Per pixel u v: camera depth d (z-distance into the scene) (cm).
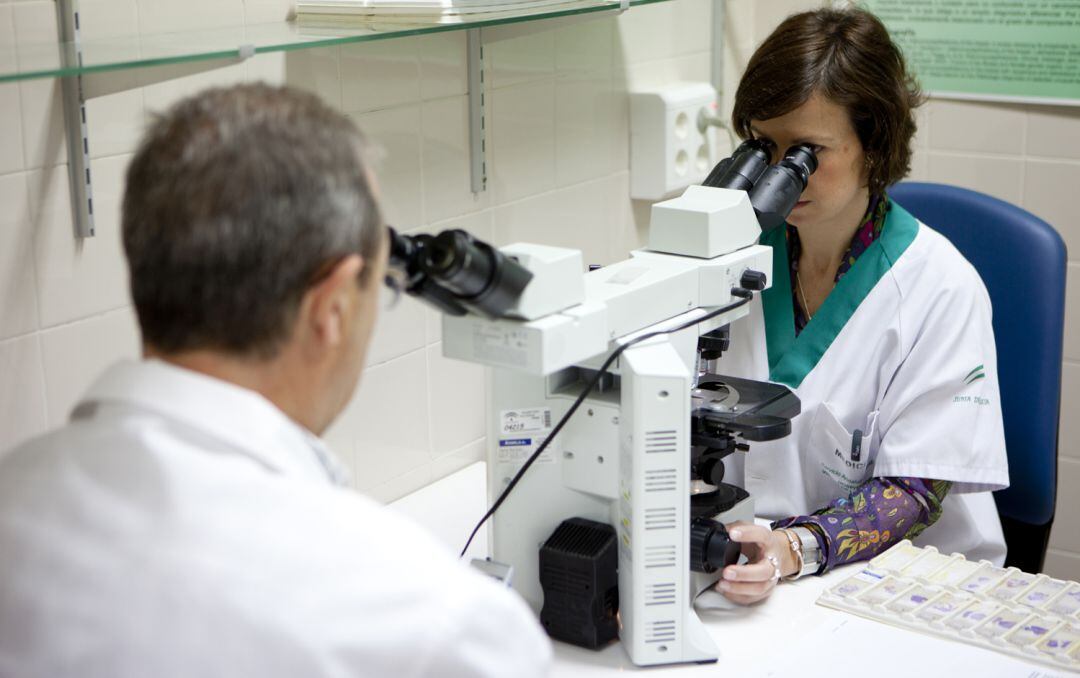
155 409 87
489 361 136
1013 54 280
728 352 205
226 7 177
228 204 86
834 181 185
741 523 164
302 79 185
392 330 209
